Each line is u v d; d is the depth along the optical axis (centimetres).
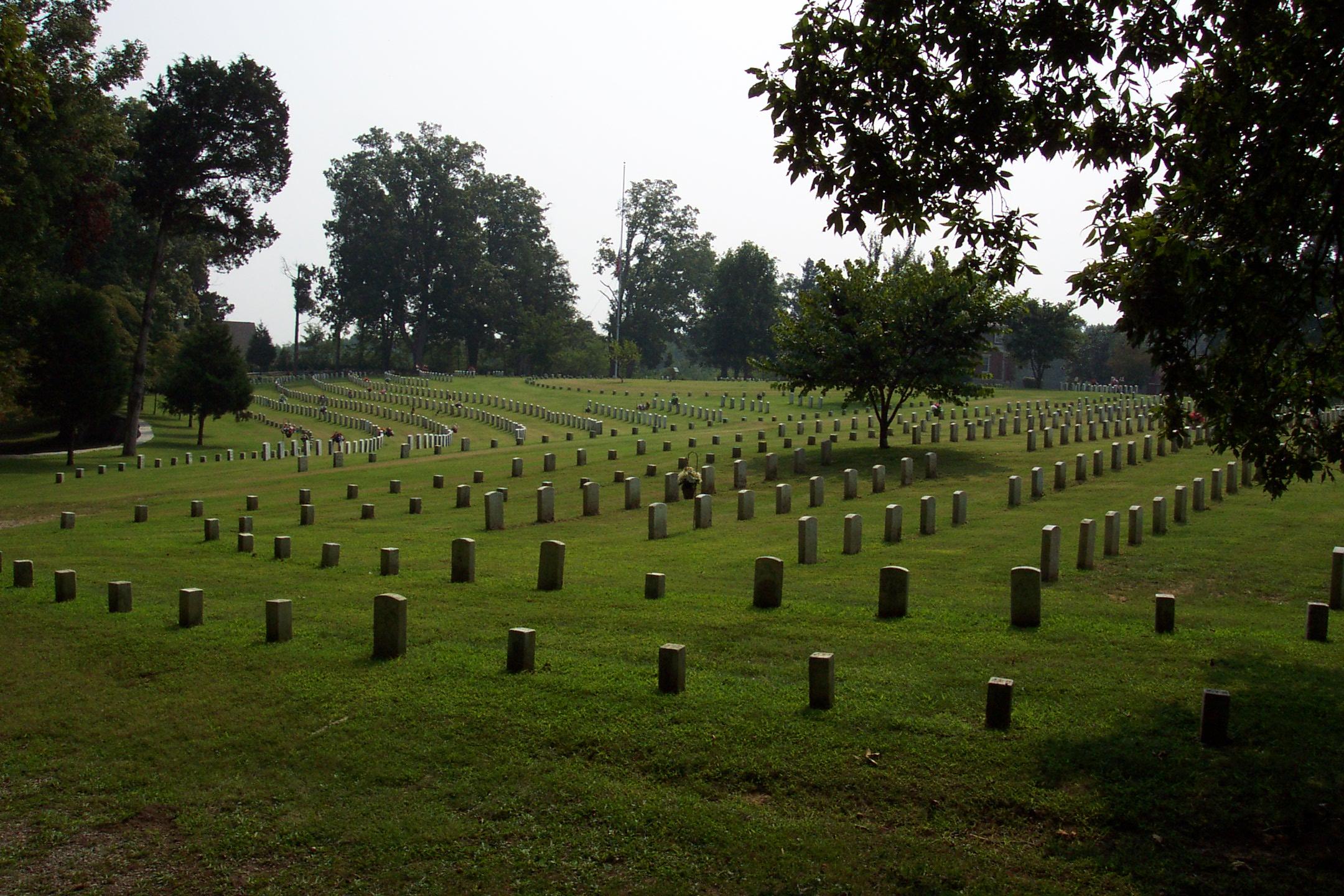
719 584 1555
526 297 11788
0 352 4653
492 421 6650
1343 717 890
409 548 2067
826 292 3478
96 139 4378
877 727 902
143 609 1511
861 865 707
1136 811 745
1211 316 933
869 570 1628
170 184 5022
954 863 701
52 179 4125
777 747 875
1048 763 816
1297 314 955
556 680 1064
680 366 16012
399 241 10381
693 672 1081
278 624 1281
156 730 1024
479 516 2583
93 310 5100
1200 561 1650
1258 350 979
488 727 962
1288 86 945
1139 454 3184
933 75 1069
